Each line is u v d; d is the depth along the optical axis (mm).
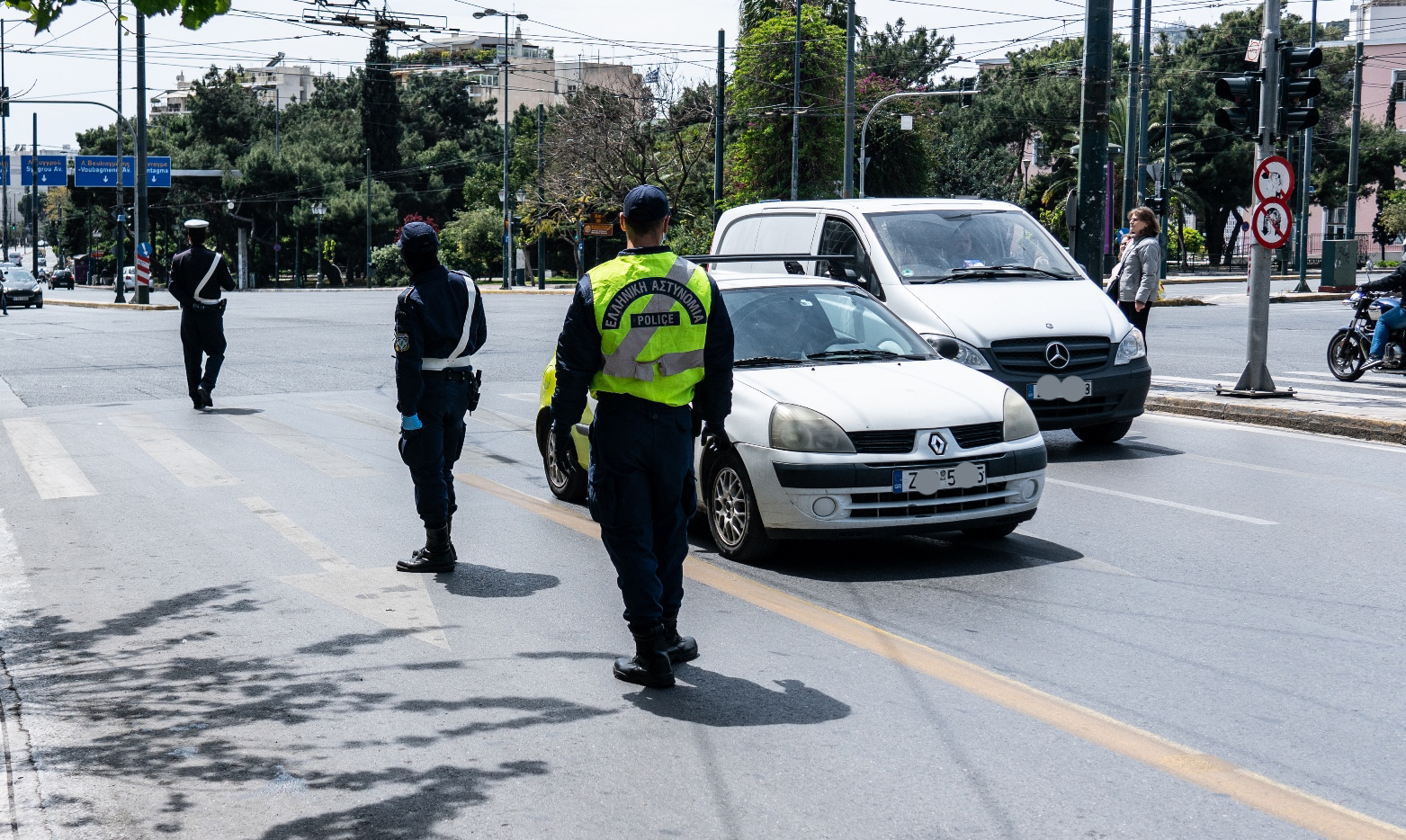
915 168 55531
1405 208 61031
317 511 8930
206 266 14141
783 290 8602
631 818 4047
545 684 5340
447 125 112000
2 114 57938
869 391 7406
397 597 6719
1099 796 4164
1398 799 4125
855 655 5691
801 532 7129
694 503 5535
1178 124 65875
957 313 10695
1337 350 15812
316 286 92688
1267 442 11492
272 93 147875
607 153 58219
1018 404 7559
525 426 13039
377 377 18062
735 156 54750
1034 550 7582
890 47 79312
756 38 52375
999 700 5086
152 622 6305
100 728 4891
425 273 7109
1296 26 70438
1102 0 14805
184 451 11508
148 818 4105
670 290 5223
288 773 4449
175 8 6230
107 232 99938
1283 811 4039
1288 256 56031
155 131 99250
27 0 6207
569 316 5246
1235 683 5246
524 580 7059
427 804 4176
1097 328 10812
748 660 5637
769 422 7223
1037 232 12070
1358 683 5230
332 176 94500
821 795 4199
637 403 5266
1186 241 67000
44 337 27031
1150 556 7398
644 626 5270
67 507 9102
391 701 5160
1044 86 69125
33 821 4074
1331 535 7836
